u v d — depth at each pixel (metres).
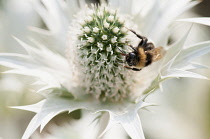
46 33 0.26
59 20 0.26
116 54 0.25
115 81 0.25
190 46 0.24
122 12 0.26
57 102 0.24
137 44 0.25
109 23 0.24
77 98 0.25
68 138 0.26
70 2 0.26
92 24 0.25
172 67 0.24
